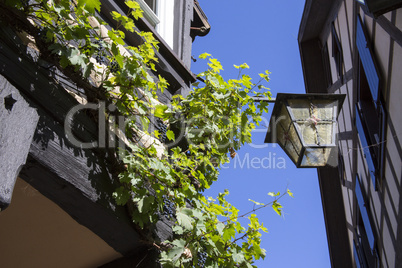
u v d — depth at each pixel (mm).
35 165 2477
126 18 2850
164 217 3379
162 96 4105
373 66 6070
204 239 3275
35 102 2545
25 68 2518
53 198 2721
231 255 3330
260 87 3738
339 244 9305
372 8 4258
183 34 5176
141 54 3006
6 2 2447
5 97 2033
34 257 3471
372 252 7277
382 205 6348
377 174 6430
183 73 4512
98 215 2881
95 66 3088
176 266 3041
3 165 1933
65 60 2578
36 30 2590
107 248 3252
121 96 2990
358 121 7078
